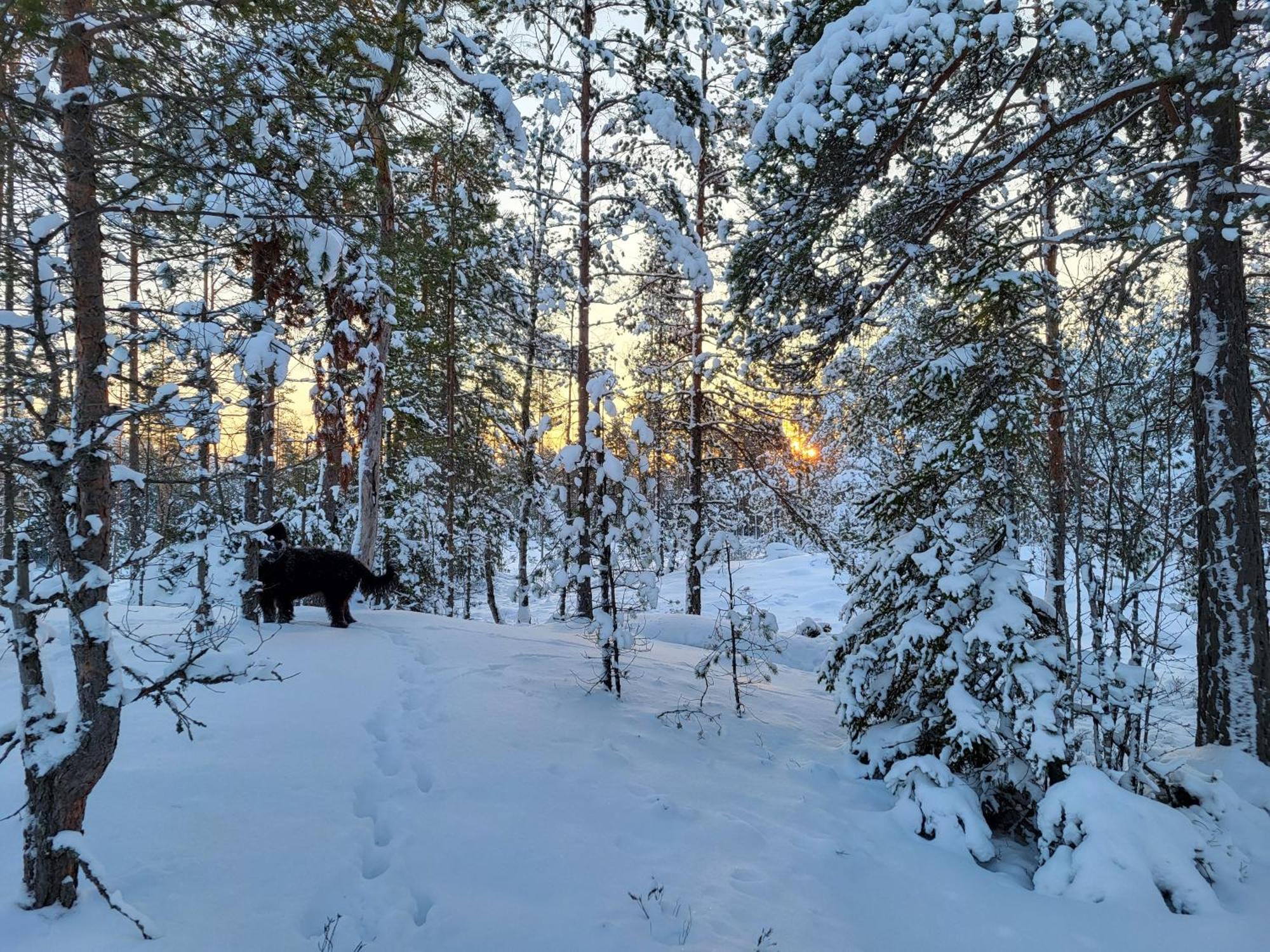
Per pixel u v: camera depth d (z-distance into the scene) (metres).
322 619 8.92
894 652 6.02
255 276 6.46
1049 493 6.86
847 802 5.53
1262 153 5.43
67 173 3.13
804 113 5.68
